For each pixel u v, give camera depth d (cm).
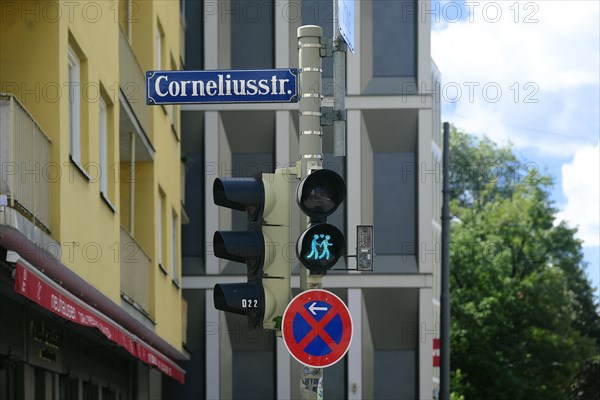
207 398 4634
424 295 4600
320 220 1326
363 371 4616
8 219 1642
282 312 1401
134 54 3083
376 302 4597
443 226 4416
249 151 4662
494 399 8338
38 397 2577
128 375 3856
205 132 4619
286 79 1466
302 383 1384
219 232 1404
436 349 4497
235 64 4641
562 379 8731
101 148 2697
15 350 2277
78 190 2230
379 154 4641
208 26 4634
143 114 3259
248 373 4675
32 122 1855
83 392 3128
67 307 1922
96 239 2442
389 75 4600
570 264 9506
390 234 4628
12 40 2045
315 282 1387
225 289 1400
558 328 8788
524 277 9256
